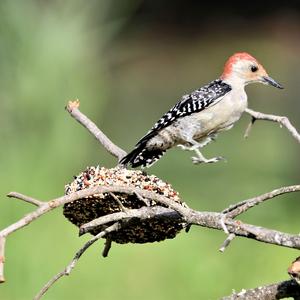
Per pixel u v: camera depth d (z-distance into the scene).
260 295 6.06
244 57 10.38
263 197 5.95
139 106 24.44
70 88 13.99
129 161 8.32
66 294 12.64
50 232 12.81
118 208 6.72
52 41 13.99
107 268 13.07
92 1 14.59
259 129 21.97
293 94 24.44
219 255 13.75
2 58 13.77
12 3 13.84
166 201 6.16
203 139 10.41
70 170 13.74
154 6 33.19
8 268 12.31
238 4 34.00
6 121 13.52
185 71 28.94
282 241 5.79
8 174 13.04
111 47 25.88
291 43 31.16
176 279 13.32
